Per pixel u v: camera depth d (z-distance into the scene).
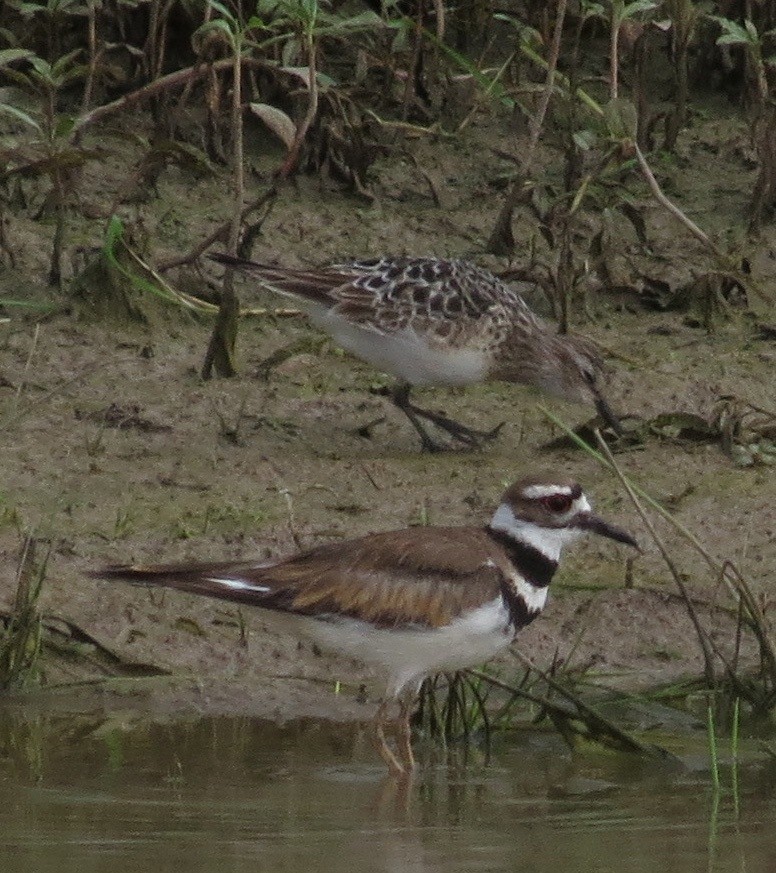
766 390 15.88
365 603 10.34
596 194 17.44
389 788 10.20
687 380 15.94
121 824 9.43
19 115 16.30
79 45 18.42
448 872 8.82
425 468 14.48
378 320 14.70
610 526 10.94
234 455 14.43
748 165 18.78
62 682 11.70
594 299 17.05
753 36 17.58
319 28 16.27
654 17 18.67
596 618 12.62
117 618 12.23
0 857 8.87
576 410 15.73
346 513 13.61
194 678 11.80
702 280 16.89
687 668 12.17
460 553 10.51
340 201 17.91
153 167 17.44
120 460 14.17
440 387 16.06
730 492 14.20
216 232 16.34
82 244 16.78
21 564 11.97
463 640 10.48
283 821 9.55
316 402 15.41
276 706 11.58
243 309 16.47
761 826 9.64
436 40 17.88
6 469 13.84
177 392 15.24
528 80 19.08
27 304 15.56
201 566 10.42
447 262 15.19
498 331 15.00
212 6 16.52
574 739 11.07
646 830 9.55
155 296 16.17
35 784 10.07
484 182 18.33
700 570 13.12
